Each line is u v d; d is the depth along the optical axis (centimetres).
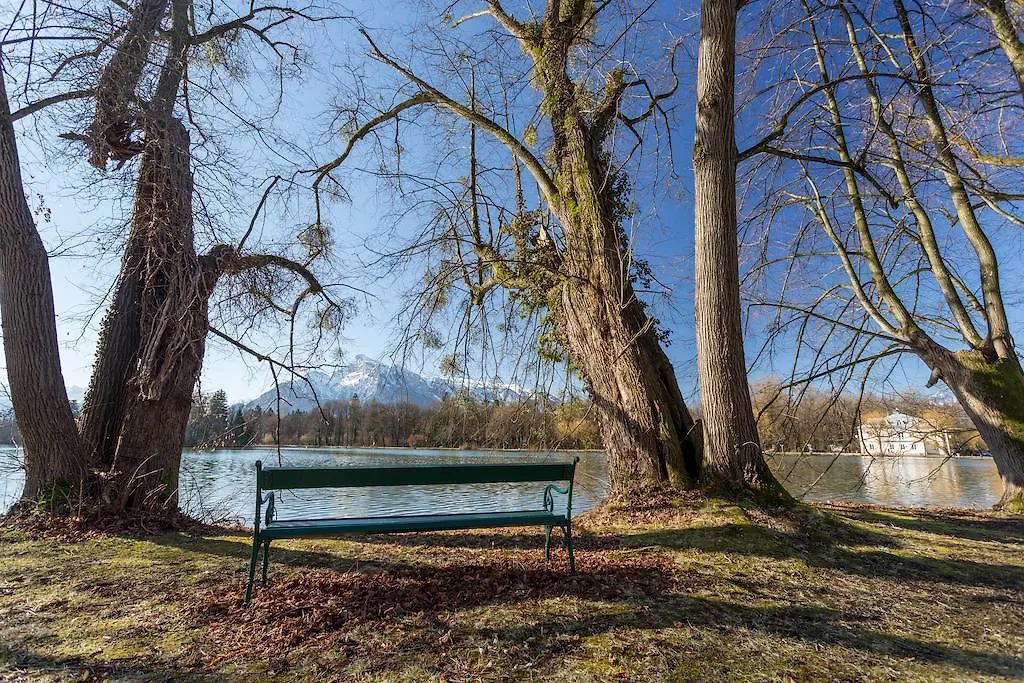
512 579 436
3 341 684
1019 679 294
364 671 288
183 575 470
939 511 945
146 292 816
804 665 301
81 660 304
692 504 656
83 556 545
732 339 711
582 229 836
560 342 930
